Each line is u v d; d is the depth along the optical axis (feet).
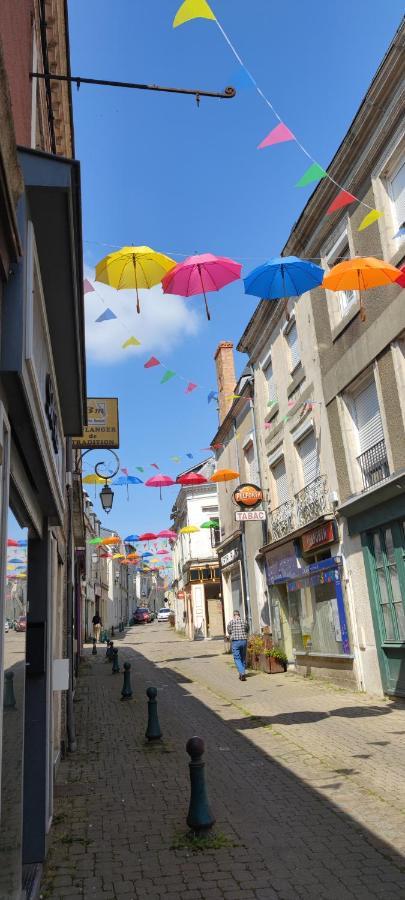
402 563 34.81
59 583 28.30
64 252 14.01
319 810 18.53
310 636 49.26
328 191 41.98
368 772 22.03
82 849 16.43
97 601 152.97
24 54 15.33
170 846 16.35
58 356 19.08
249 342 63.72
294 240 47.62
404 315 33.94
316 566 46.32
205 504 121.29
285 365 54.03
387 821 17.28
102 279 20.31
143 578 314.14
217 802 19.81
